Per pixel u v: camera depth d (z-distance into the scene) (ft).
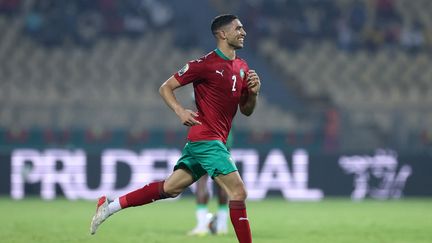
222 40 85.66
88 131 234.79
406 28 314.35
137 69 293.23
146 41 304.50
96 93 282.56
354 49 309.22
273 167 230.27
